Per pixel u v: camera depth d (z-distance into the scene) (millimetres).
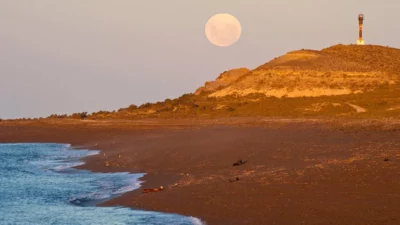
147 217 93625
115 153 195750
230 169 136125
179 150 180625
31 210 103375
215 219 88875
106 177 144250
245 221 86000
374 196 91875
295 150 153250
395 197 90375
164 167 152375
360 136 172875
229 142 186375
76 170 162250
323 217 83750
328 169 114188
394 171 107375
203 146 184750
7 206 107375
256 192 102312
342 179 104812
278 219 85125
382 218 80438
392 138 163500
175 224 88000
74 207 105812
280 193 99812
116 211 99875
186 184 118000
